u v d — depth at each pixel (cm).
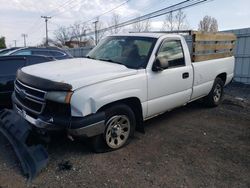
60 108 370
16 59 627
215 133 536
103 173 370
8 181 344
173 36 537
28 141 406
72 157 409
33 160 372
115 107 420
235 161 422
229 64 734
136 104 461
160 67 470
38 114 379
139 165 395
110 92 398
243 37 1155
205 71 622
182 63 551
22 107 412
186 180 363
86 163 393
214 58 665
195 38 582
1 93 592
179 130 544
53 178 354
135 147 455
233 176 379
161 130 540
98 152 424
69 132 369
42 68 434
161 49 497
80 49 2697
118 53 506
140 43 502
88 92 373
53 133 380
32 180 347
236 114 667
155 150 447
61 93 361
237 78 1196
